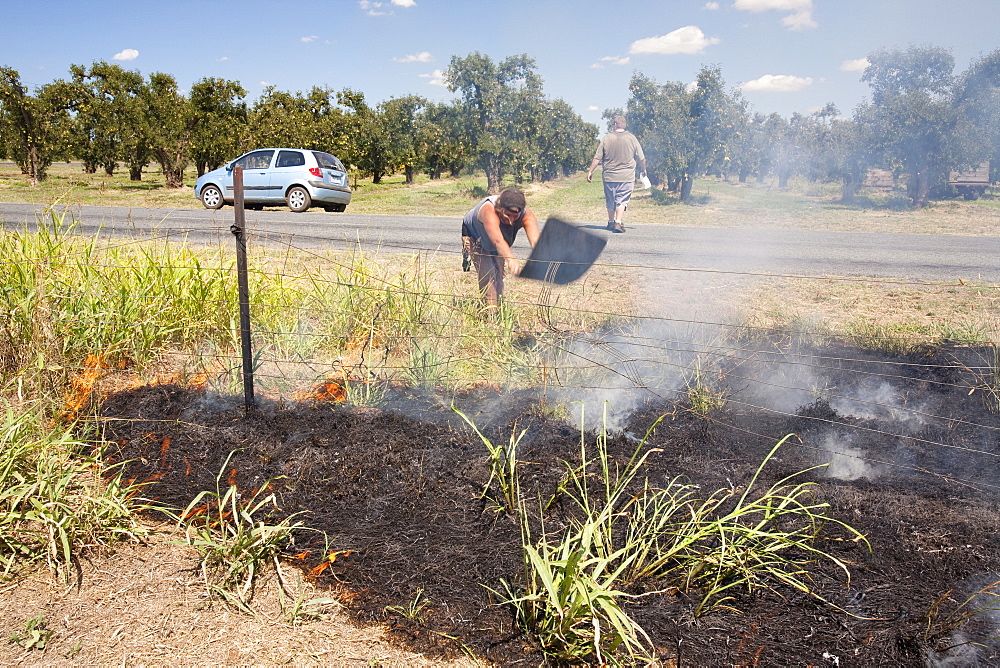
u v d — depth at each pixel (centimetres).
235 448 332
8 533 256
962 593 230
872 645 209
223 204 1597
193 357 443
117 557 252
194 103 2617
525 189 2684
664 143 1861
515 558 252
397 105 3147
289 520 275
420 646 210
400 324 465
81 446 329
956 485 296
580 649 208
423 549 258
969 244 1026
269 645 210
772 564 247
